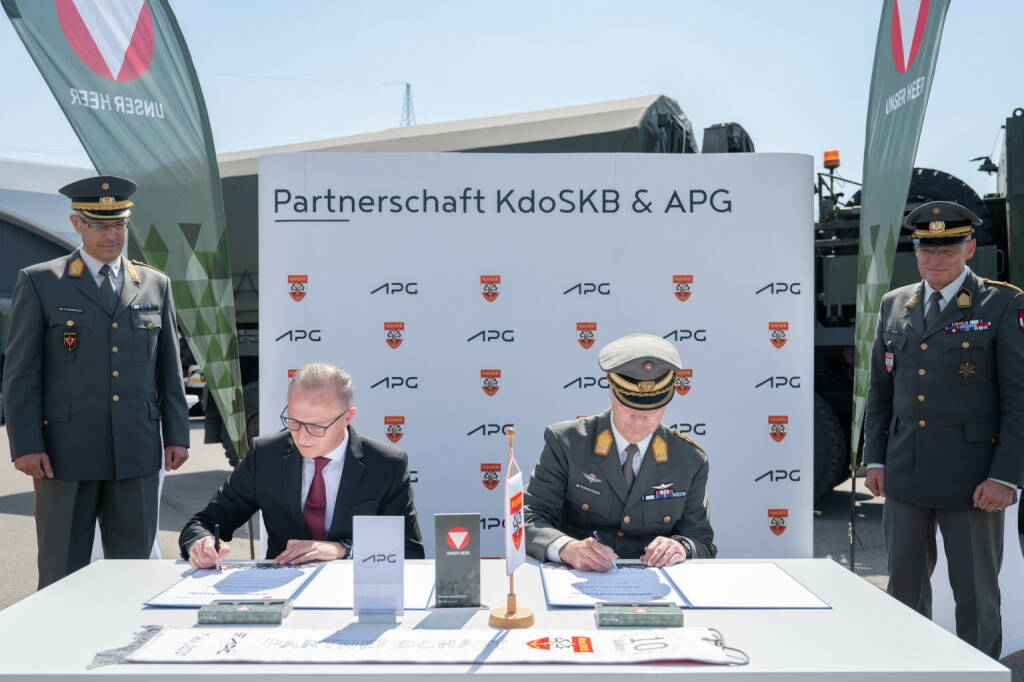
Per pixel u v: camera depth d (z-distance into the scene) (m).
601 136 5.25
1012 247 5.35
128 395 3.21
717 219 3.77
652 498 2.41
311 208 3.73
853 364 5.95
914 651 1.51
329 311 3.74
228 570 2.06
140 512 3.25
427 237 3.74
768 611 1.75
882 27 3.65
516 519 1.71
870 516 5.99
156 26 3.72
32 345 3.11
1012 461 2.82
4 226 19.80
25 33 3.43
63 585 1.93
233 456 6.48
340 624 1.66
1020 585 3.35
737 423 3.80
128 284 3.30
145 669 1.41
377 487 2.43
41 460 3.07
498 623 1.64
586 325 3.77
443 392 3.77
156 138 3.74
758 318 3.79
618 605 1.69
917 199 5.80
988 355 2.93
